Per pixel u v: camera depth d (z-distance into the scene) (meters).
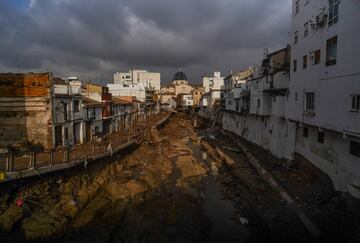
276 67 33.12
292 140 28.08
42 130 26.59
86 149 27.84
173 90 148.00
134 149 37.28
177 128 73.62
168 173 31.78
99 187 23.03
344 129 17.05
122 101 55.34
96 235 16.67
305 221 17.50
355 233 15.05
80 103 32.84
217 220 20.33
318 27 20.56
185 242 17.05
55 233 15.77
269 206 20.84
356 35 15.75
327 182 21.19
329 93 18.95
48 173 18.39
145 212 20.86
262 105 35.59
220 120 70.75
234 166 31.72
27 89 26.31
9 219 14.67
